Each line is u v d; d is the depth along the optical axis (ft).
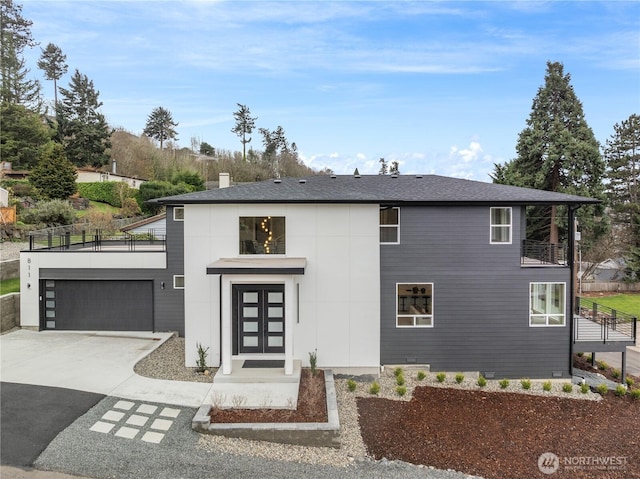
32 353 44.78
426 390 41.70
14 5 201.26
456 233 45.57
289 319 38.50
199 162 243.81
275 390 35.76
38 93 192.13
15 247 81.41
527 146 113.39
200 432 28.96
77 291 55.88
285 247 42.70
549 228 112.27
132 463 25.26
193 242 42.50
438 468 27.73
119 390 35.06
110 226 101.55
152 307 55.93
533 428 34.78
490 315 45.83
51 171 116.98
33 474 23.59
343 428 32.55
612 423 36.47
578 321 52.70
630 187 138.00
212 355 42.34
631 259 119.34
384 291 45.47
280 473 25.63
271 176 272.31
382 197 43.78
